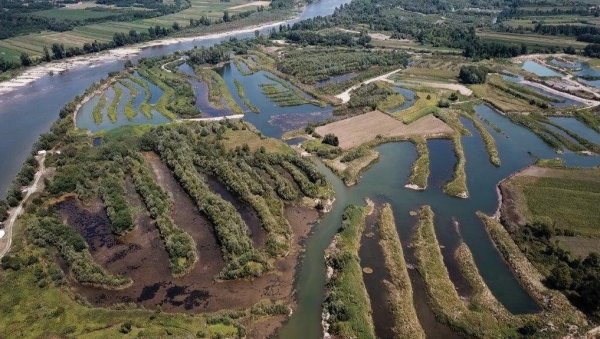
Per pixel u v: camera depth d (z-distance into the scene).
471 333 75.56
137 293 84.12
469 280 87.50
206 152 132.12
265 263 89.50
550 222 100.62
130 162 128.12
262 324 77.19
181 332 73.25
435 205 113.25
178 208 109.88
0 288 82.44
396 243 97.19
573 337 73.94
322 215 108.12
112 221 102.44
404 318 78.00
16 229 100.69
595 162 136.75
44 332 73.44
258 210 106.56
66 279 87.00
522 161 137.62
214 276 87.75
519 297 83.94
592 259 86.50
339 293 81.38
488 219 105.94
